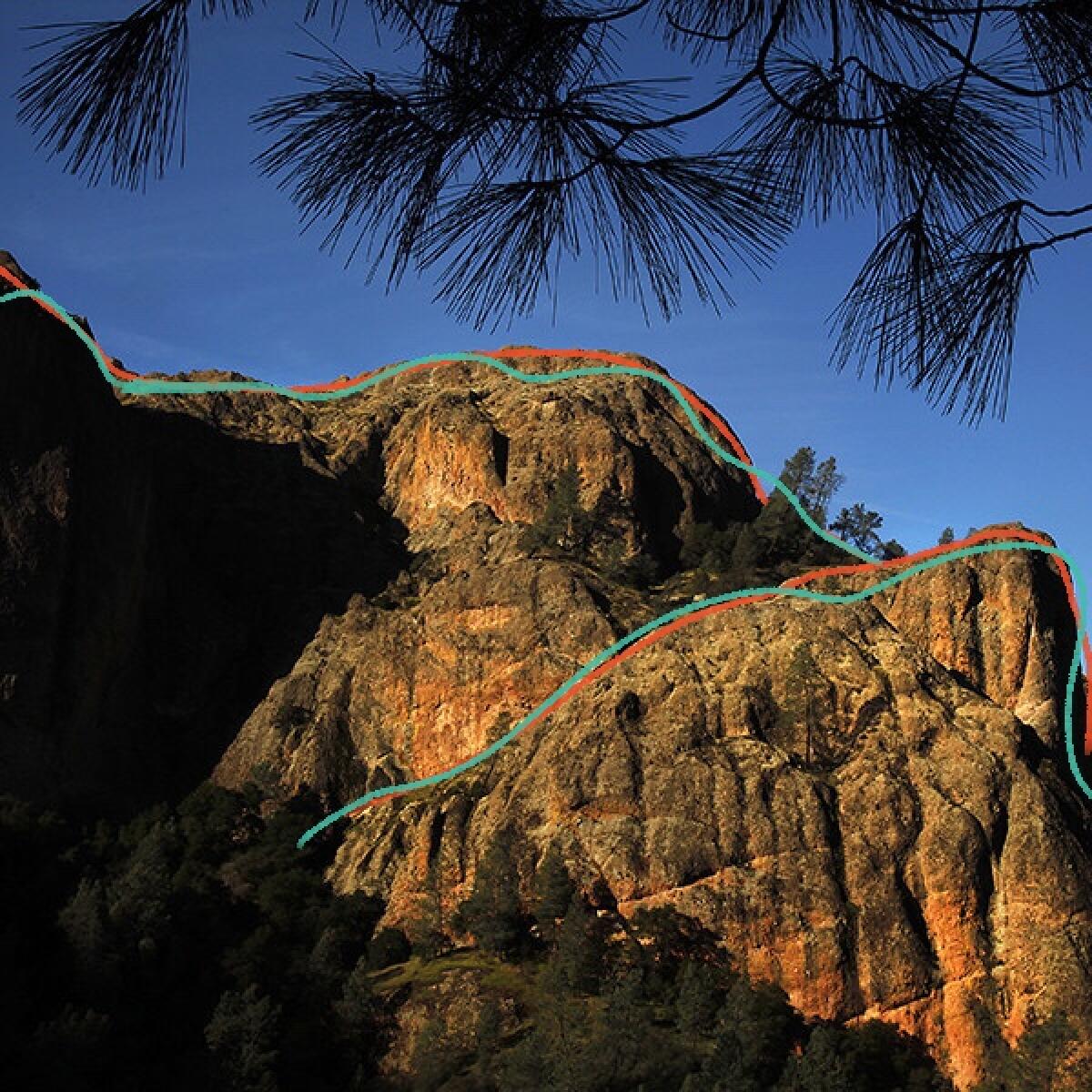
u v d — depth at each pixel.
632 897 87.56
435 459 145.88
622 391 153.50
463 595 117.62
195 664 128.50
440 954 86.69
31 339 116.25
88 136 5.98
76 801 108.75
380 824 102.50
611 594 116.44
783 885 87.06
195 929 87.44
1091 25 6.48
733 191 6.48
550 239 6.50
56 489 114.56
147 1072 73.44
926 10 6.58
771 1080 69.38
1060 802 94.88
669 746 95.44
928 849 89.81
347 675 119.19
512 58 6.45
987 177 6.81
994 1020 84.31
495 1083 70.06
